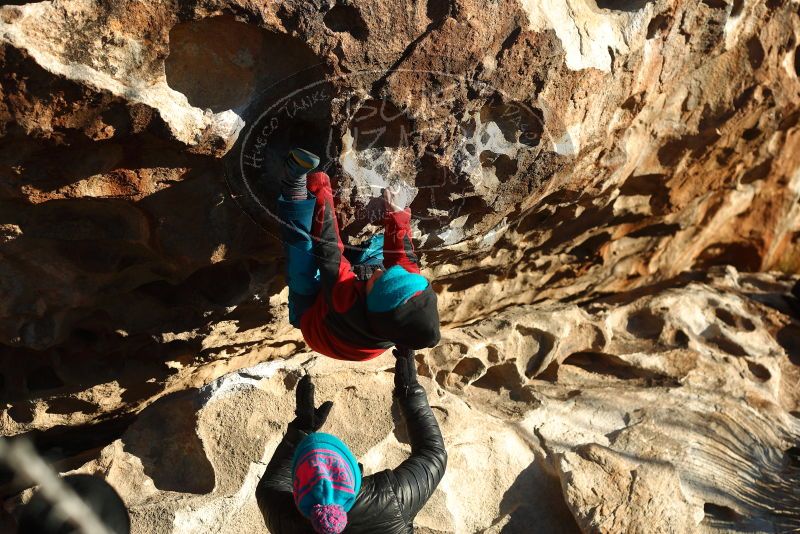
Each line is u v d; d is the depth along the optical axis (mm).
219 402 3725
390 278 2303
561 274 5324
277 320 3908
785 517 4176
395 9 2779
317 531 2314
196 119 2717
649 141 4562
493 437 4207
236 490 3590
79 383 3689
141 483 3607
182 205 3018
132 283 3348
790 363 5391
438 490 3889
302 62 2801
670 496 4016
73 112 2508
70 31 2428
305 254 2580
